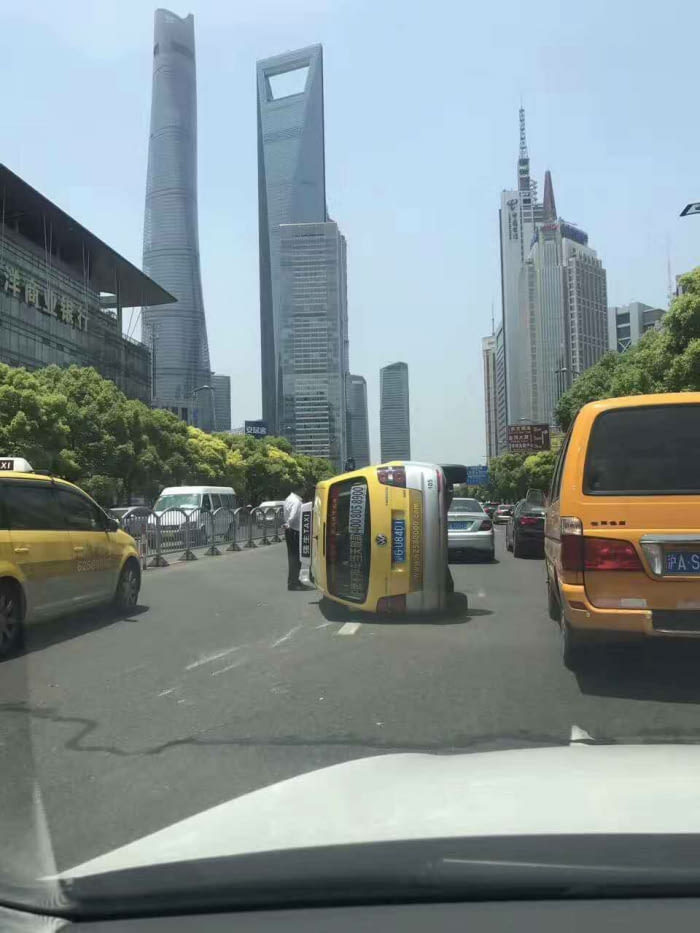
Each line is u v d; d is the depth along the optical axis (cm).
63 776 445
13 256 5425
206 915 211
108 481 3678
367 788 266
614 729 522
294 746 496
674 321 2528
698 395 615
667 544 584
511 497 9950
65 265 6550
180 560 2017
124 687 662
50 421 3381
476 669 713
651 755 311
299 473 7831
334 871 207
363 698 615
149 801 406
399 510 999
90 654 803
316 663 750
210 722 555
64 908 217
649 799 245
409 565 994
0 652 779
